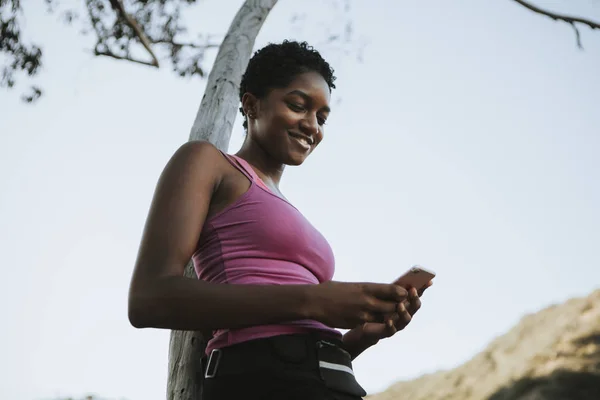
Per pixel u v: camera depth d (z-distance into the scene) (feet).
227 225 5.56
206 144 5.86
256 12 15.20
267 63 6.59
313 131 6.50
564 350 50.57
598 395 42.78
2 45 17.62
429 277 5.47
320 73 6.67
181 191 5.40
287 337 5.09
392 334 6.46
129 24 16.37
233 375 4.95
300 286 4.89
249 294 4.79
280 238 5.55
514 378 50.34
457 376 57.11
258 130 6.53
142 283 4.87
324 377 4.99
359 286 4.93
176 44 17.95
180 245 5.10
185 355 8.39
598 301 55.31
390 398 59.67
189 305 4.72
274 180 6.61
